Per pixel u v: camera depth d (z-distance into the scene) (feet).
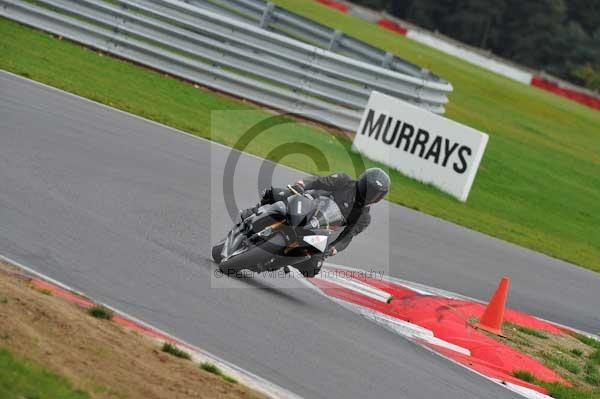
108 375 62.75
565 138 425.28
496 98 473.67
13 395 54.95
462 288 140.77
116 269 92.02
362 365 87.56
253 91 243.40
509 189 268.62
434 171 227.81
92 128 158.92
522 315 137.08
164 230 113.80
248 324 88.43
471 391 92.07
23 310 68.49
